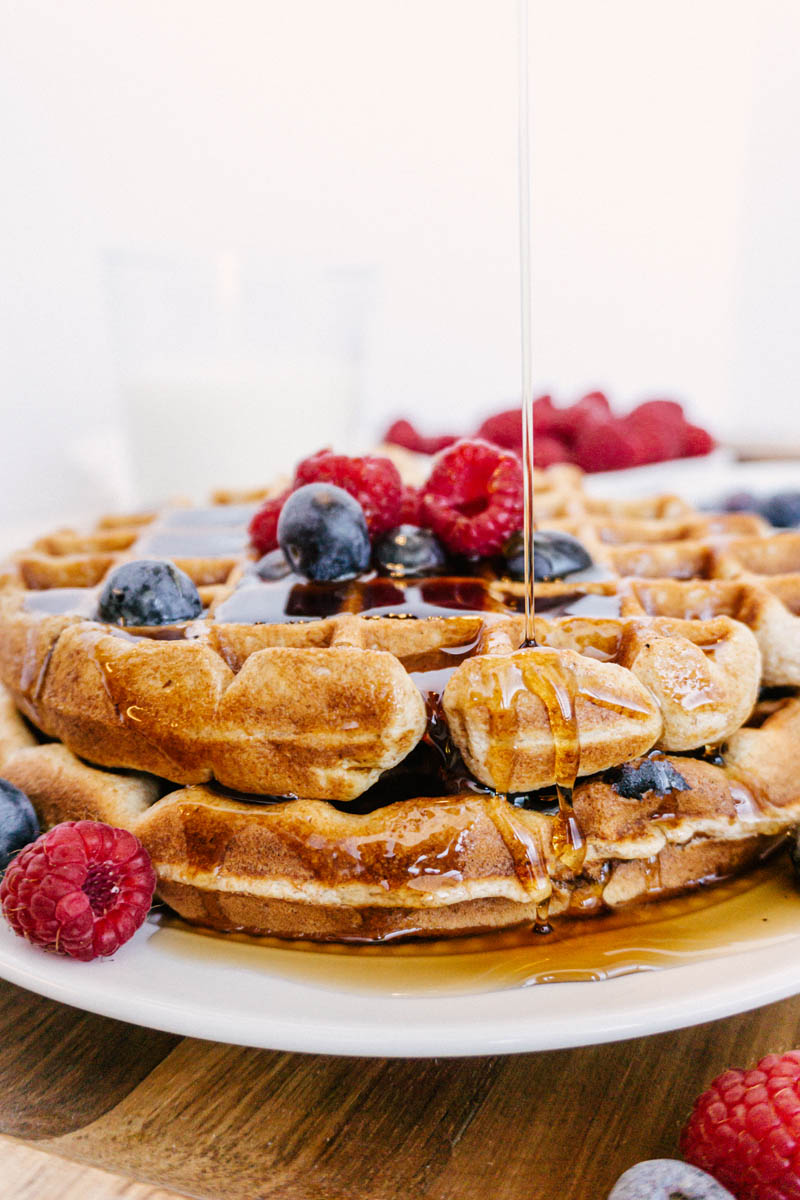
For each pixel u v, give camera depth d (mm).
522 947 235
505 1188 209
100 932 229
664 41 719
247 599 273
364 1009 217
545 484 352
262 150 707
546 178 752
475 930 239
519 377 793
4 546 361
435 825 237
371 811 249
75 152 655
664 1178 201
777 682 273
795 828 252
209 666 246
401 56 712
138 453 524
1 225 640
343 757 238
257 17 678
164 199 691
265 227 723
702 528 318
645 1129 218
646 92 730
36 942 229
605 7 716
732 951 232
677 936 237
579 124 741
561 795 240
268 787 244
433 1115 220
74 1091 224
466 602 269
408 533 289
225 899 238
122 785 253
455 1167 212
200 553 308
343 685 237
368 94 715
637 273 768
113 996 221
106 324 686
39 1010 240
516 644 254
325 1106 222
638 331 783
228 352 516
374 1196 208
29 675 266
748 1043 232
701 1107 210
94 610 276
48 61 633
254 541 305
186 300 506
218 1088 225
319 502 276
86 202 667
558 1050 231
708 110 727
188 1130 217
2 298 646
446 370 795
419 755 248
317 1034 212
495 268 770
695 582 280
